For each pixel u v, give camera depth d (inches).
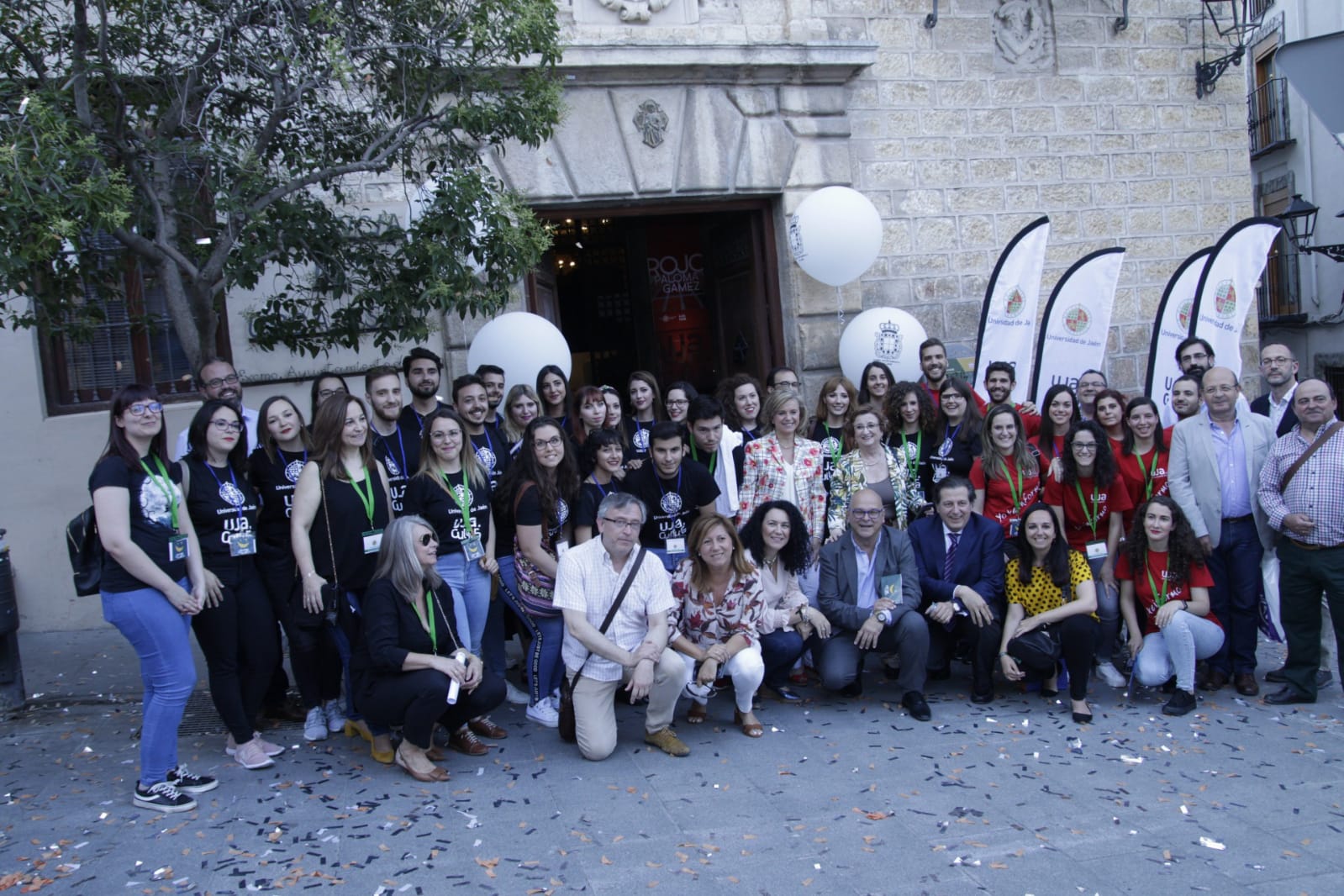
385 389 226.7
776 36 362.9
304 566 198.4
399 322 249.6
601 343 521.7
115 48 229.5
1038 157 394.6
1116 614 242.4
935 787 184.1
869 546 237.9
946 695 242.2
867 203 343.0
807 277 369.7
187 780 183.3
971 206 387.9
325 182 239.1
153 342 321.7
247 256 217.0
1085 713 220.2
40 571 313.4
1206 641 228.1
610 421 267.9
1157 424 252.8
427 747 191.8
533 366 290.5
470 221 240.7
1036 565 232.7
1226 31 405.1
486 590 218.8
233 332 312.3
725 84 358.6
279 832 166.9
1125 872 151.6
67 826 171.2
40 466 312.7
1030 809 174.4
